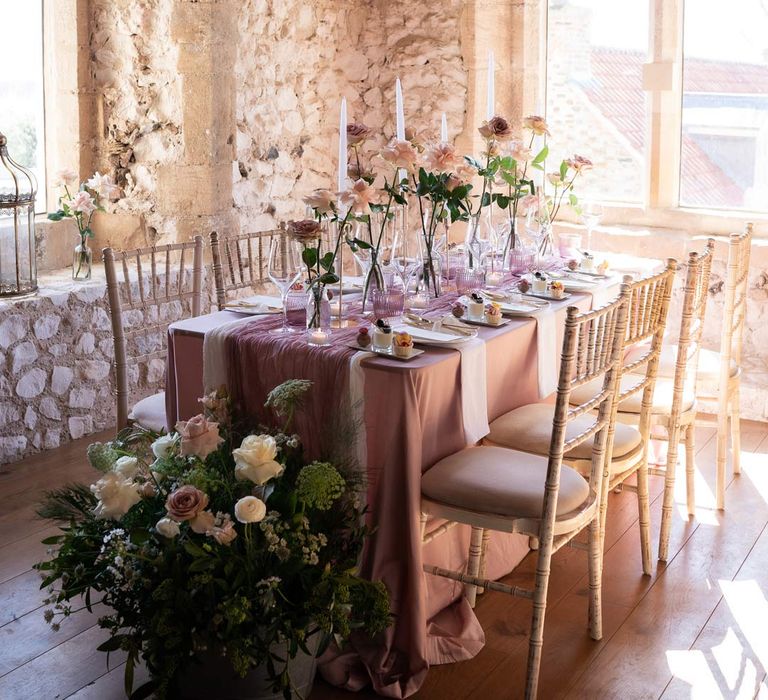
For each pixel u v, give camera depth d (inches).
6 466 160.7
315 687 102.3
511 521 99.1
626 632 113.3
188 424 95.7
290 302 117.0
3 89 183.8
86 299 171.8
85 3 193.2
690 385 139.1
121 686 102.3
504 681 103.4
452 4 207.9
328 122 220.5
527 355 127.6
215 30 191.9
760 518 144.9
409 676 102.3
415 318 121.9
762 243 191.2
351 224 126.5
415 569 102.0
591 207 175.0
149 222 200.1
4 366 159.6
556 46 212.1
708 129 201.6
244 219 210.1
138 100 195.2
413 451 101.5
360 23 218.8
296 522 92.9
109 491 91.9
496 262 157.2
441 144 130.4
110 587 95.3
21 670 104.8
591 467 111.0
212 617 88.4
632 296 111.4
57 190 193.9
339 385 105.0
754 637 112.7
